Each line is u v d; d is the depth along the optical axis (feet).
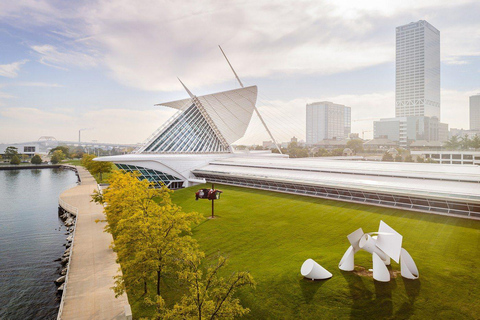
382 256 84.38
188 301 59.62
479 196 123.95
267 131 347.56
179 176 242.37
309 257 97.09
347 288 76.69
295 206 160.66
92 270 100.01
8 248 143.33
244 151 375.25
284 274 86.43
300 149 611.47
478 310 67.41
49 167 571.69
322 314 69.67
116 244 85.20
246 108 317.22
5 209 220.64
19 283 109.91
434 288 75.56
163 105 344.28
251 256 102.47
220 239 119.14
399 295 73.15
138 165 224.94
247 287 82.07
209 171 235.61
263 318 71.26
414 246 102.83
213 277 64.28
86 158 490.90
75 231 140.05
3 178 399.03
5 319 89.61
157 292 82.33
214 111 306.96
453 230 116.47
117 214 117.91
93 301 81.66
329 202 165.37
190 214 87.04
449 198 130.31
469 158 424.87
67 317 74.59
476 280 78.84
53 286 107.96
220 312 57.62
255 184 211.41
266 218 142.72
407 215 137.59
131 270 75.05
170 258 77.15
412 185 146.72
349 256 84.69
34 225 180.45
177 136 273.95
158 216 89.10
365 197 159.63
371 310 69.00
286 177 191.31
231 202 175.22
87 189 262.67
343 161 218.18
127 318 73.00
